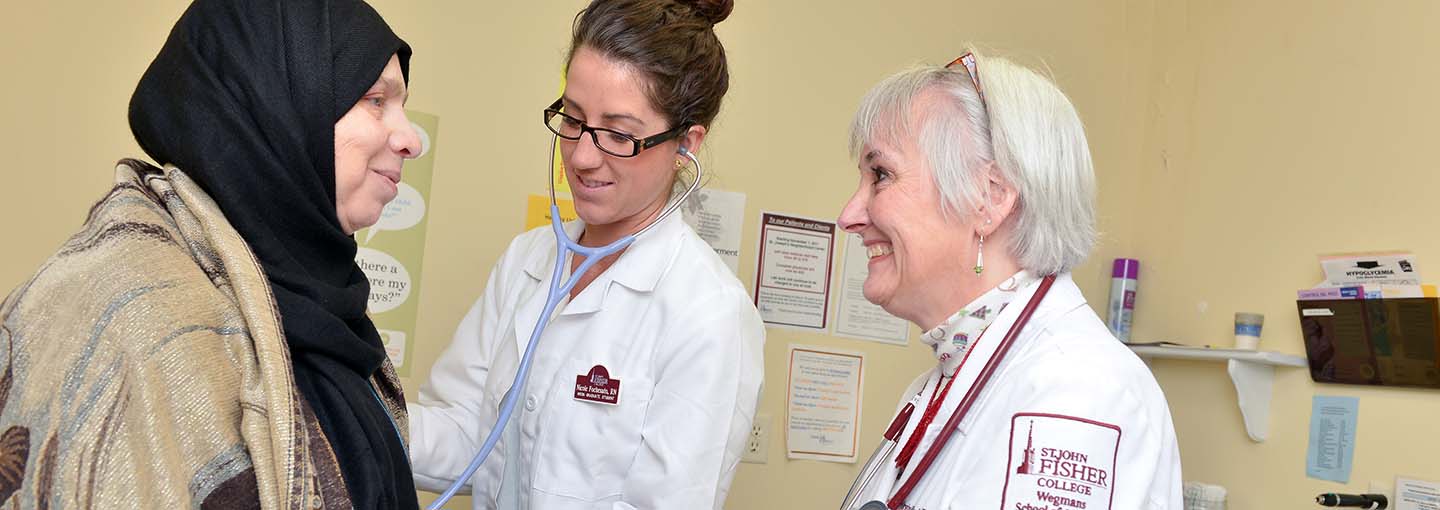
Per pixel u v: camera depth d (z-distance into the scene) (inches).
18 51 80.0
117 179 39.4
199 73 40.3
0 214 79.3
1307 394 98.9
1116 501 45.4
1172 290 113.5
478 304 80.0
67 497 32.9
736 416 70.6
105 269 35.4
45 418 33.7
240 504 34.6
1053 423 46.2
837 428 108.0
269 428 35.6
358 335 47.0
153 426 33.5
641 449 69.2
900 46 110.5
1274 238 103.3
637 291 71.7
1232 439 105.7
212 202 39.4
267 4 41.6
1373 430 93.0
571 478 69.8
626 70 65.9
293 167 40.8
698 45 68.0
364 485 40.1
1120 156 119.0
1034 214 52.8
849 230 57.5
